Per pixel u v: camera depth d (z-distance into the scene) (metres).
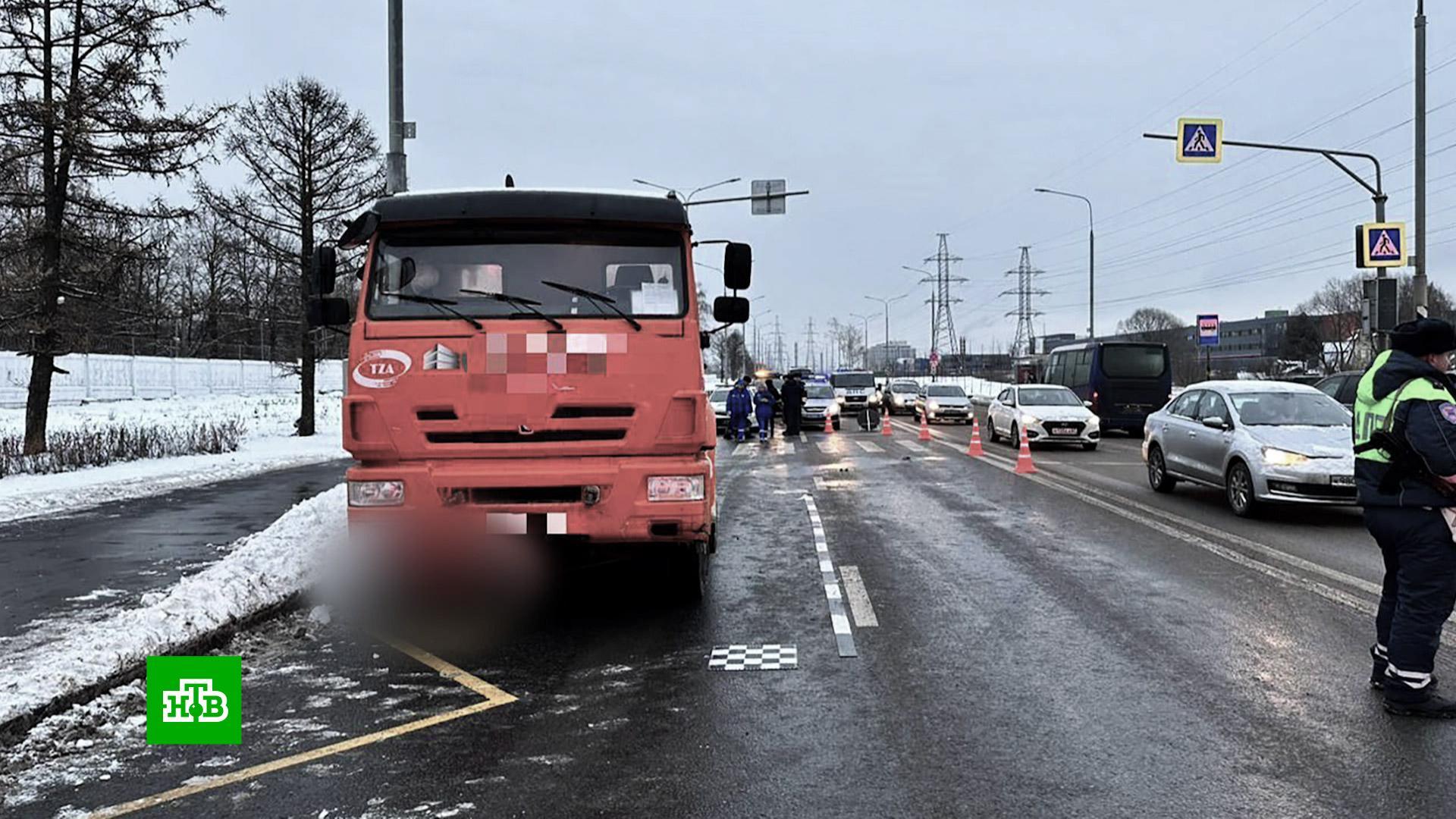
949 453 21.47
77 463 16.48
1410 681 4.54
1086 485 14.62
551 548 6.36
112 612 6.68
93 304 17.97
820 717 4.64
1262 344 116.62
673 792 3.79
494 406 6.02
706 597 7.26
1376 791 3.72
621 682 5.21
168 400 37.34
